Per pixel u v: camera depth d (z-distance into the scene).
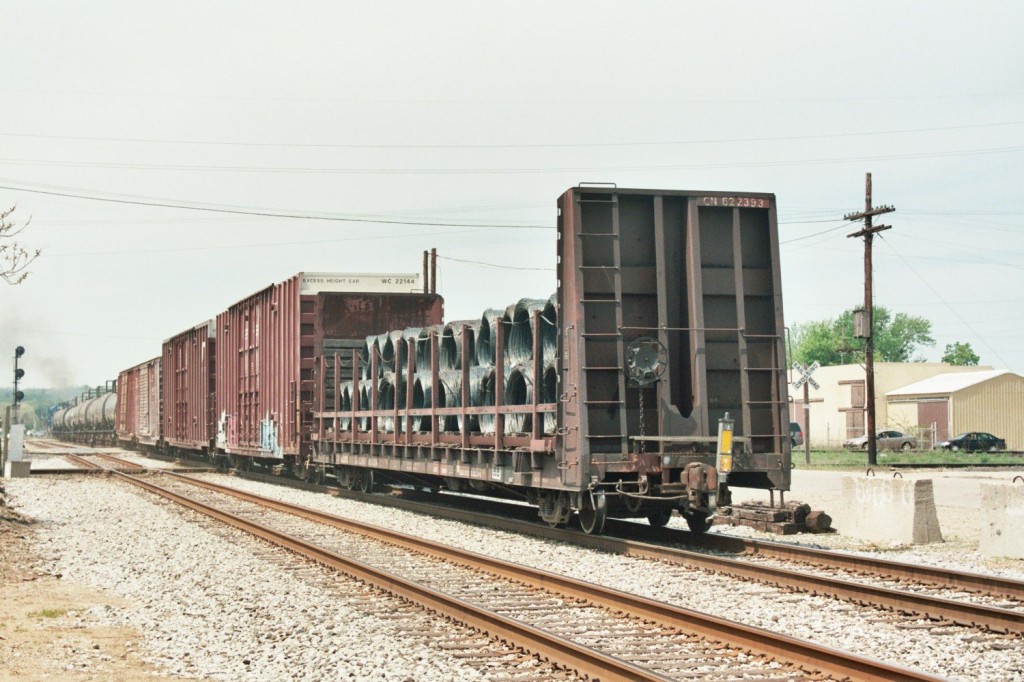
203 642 8.92
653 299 14.71
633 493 14.41
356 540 15.87
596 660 7.36
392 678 7.57
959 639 8.59
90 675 7.85
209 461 44.06
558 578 10.80
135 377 60.69
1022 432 68.50
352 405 24.44
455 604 9.49
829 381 77.88
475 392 17.98
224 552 14.55
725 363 14.80
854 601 10.05
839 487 28.20
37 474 34.25
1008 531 13.76
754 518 17.47
